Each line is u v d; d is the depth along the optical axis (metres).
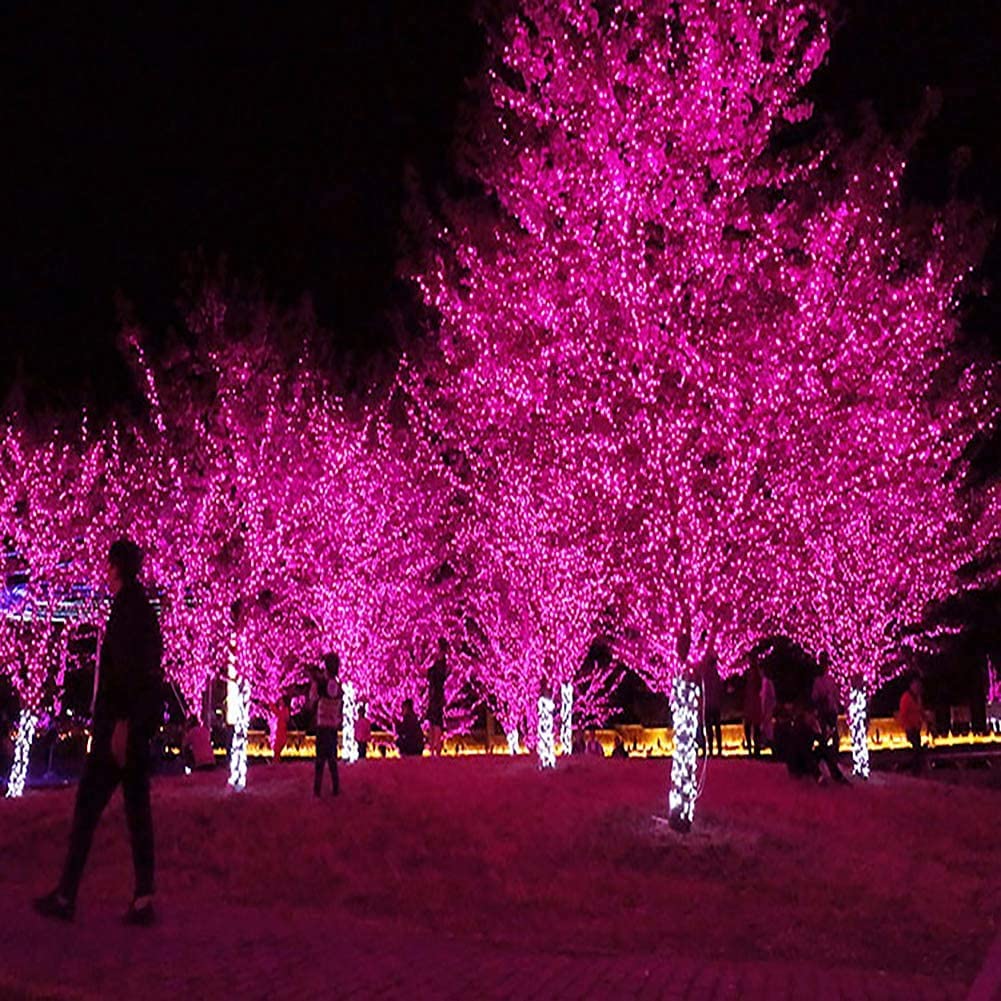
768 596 17.50
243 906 9.74
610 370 12.97
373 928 8.75
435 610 25.09
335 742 14.35
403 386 21.11
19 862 11.77
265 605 21.58
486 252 14.84
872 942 8.95
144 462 20.97
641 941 8.77
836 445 14.27
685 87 12.84
